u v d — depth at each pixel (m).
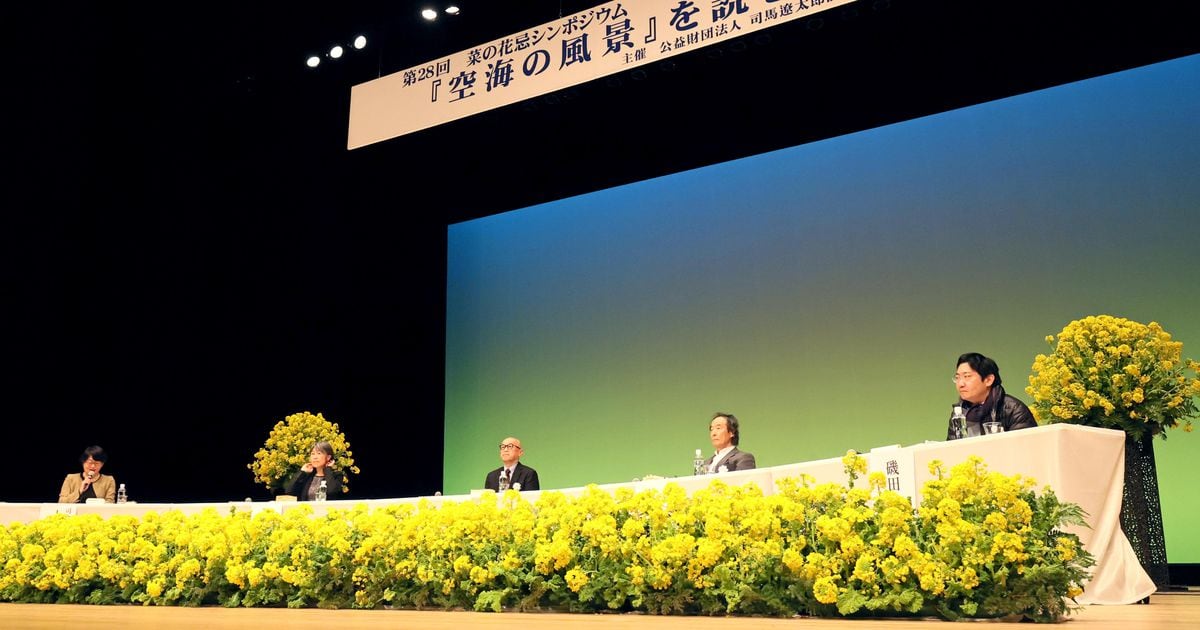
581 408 6.95
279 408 7.00
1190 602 2.98
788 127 6.05
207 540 2.47
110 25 5.86
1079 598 2.82
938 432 5.64
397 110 5.79
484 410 7.36
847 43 5.32
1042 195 5.50
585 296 7.08
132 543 2.58
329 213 7.17
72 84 6.01
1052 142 5.52
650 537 1.97
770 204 6.43
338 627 1.65
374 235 7.46
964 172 5.77
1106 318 3.60
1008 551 1.70
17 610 2.20
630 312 6.87
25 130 5.80
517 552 2.10
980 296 5.61
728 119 6.01
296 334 7.08
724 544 1.87
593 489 2.12
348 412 7.18
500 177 6.86
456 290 7.63
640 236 6.91
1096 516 2.88
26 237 5.86
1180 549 4.93
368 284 7.41
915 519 1.82
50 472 5.98
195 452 6.64
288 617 1.93
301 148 6.65
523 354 7.27
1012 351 5.47
